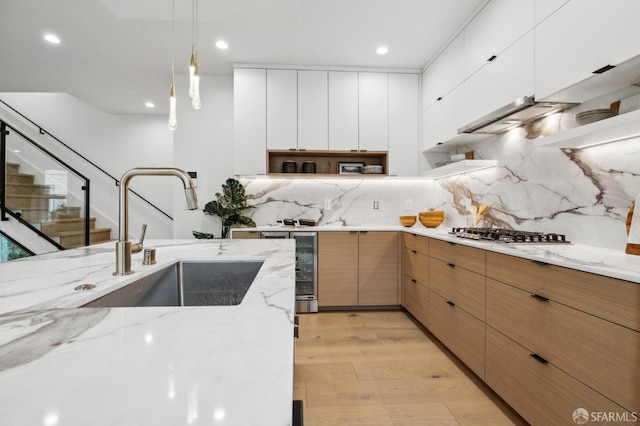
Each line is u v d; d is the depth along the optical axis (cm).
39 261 137
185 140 390
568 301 131
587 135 158
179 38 306
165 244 196
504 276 174
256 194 396
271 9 199
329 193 401
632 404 106
